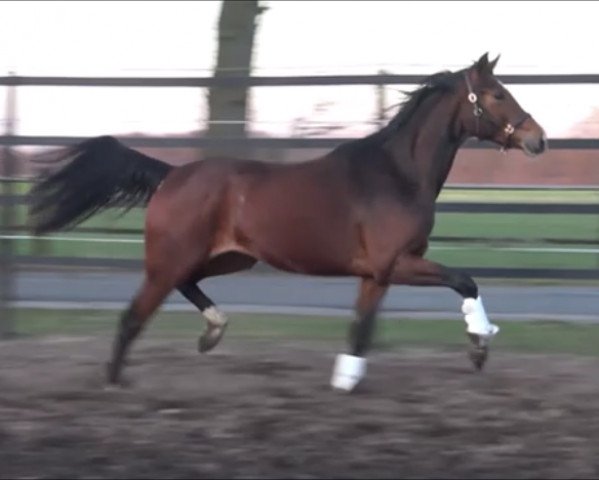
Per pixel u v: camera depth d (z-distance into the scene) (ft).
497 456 21.59
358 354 25.95
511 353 29.71
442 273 25.21
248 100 36.81
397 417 24.06
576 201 35.04
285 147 33.96
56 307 35.29
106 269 36.86
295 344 30.73
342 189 25.36
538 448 22.07
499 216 39.45
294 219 25.39
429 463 21.17
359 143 25.99
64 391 25.91
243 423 23.56
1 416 24.14
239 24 46.11
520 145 25.66
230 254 26.78
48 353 29.63
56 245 39.52
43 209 26.68
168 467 20.89
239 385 26.37
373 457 21.50
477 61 25.85
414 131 25.64
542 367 28.12
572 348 30.25
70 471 20.62
